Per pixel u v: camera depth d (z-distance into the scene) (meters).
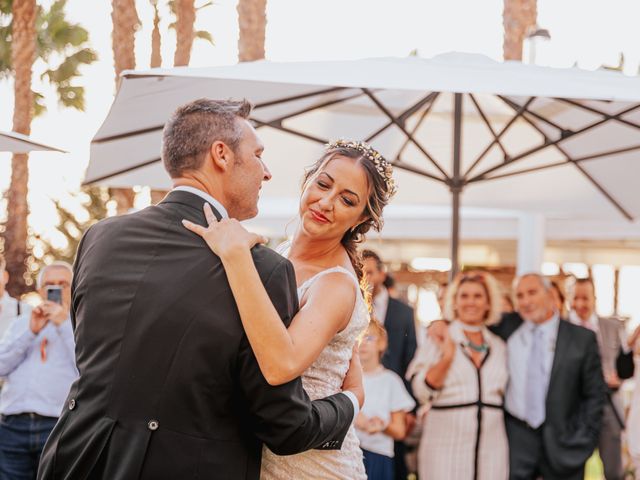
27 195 15.74
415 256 12.00
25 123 15.27
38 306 5.53
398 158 6.43
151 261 2.49
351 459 2.97
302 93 5.48
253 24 12.89
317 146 6.56
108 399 2.44
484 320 5.86
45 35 18.28
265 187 6.61
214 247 2.47
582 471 5.89
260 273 2.49
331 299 2.70
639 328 6.84
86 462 2.46
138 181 6.16
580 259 12.10
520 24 11.98
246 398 2.45
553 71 5.01
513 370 5.91
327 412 2.63
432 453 5.72
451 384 5.70
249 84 5.19
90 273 2.54
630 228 9.88
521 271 9.80
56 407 5.55
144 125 5.25
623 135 6.30
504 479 5.72
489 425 5.71
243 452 2.49
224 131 2.61
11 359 5.52
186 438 2.41
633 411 6.82
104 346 2.47
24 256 15.59
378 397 5.68
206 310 2.42
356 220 2.96
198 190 2.60
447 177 6.30
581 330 6.05
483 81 4.51
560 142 6.31
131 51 13.14
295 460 2.85
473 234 10.05
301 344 2.51
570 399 5.95
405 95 6.13
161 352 2.42
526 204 7.29
